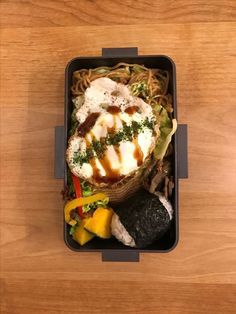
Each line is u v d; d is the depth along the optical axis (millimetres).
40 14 266
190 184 252
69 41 264
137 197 238
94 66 255
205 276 250
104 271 254
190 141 254
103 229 242
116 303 253
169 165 244
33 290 256
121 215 233
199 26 260
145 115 237
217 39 259
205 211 251
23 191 259
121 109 238
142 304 252
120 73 253
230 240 250
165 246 240
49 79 263
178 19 261
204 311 249
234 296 248
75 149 236
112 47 262
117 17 263
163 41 260
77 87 253
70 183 244
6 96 264
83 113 239
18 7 267
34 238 257
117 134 232
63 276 255
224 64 257
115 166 232
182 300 250
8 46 265
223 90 256
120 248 236
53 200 258
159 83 255
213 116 255
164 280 251
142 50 261
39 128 261
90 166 233
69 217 237
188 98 256
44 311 255
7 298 256
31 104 262
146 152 235
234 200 251
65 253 255
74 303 255
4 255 257
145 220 228
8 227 258
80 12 264
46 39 265
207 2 260
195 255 250
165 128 243
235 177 252
